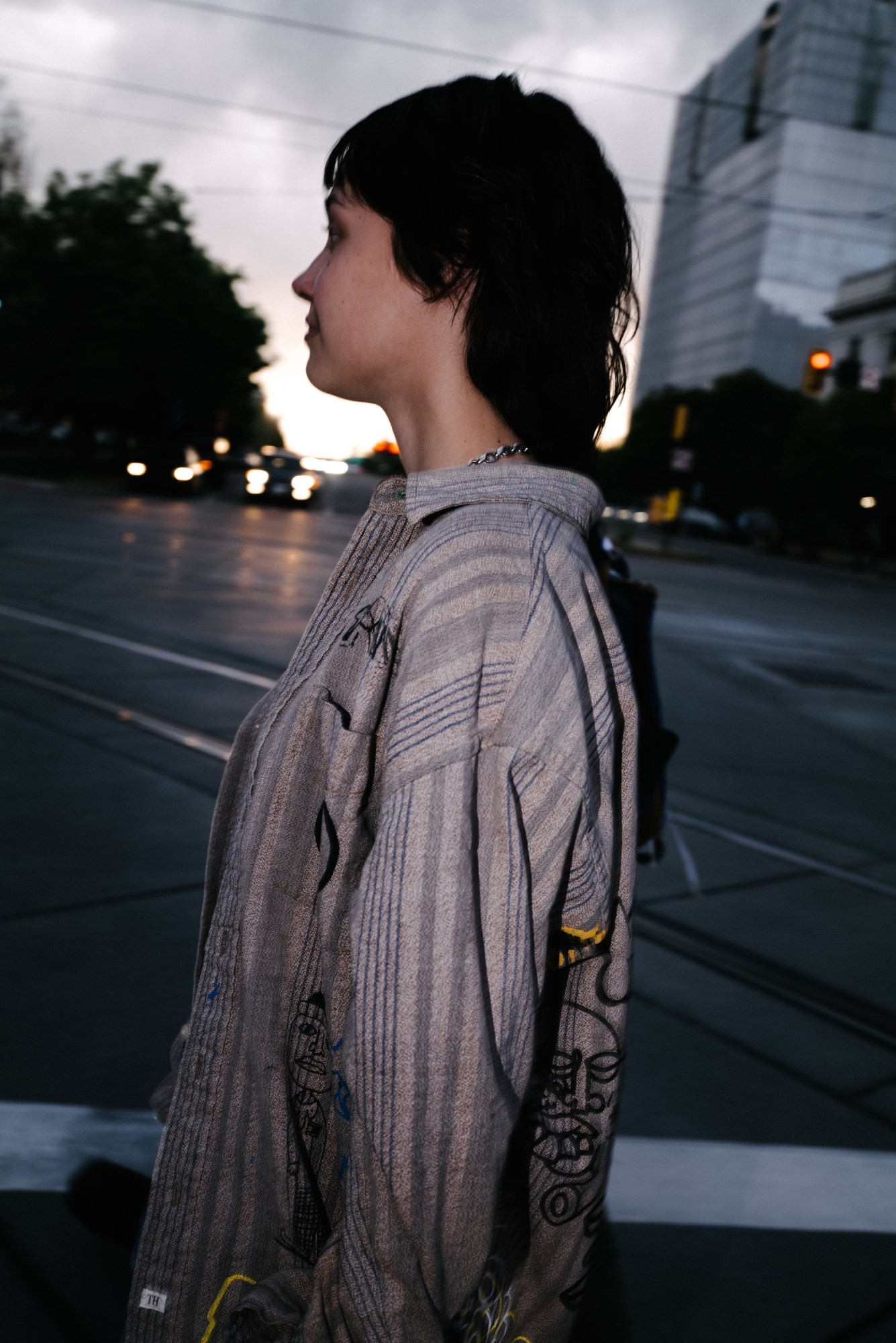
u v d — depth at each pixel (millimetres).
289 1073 788
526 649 654
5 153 31578
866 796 5863
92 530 15633
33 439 43750
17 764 4500
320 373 845
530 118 761
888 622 17625
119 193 32938
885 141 94000
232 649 7629
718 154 110438
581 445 816
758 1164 2307
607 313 799
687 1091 2586
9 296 32375
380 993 621
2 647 6703
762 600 18516
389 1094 619
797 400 57438
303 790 768
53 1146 2102
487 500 716
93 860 3586
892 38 92812
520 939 645
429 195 746
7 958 2861
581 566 725
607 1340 1748
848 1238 2086
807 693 8953
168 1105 1003
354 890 732
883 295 57719
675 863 4262
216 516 21625
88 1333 1633
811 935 3695
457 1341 720
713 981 3227
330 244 852
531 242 748
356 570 845
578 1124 801
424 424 806
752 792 5625
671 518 28969
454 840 621
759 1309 1863
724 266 103125
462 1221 643
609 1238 2012
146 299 32219
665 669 9188
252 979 782
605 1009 801
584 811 690
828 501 40562
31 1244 1806
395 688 669
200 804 4266
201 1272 825
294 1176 792
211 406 38250
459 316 770
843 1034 2984
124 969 2869
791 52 94750
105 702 5621
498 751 639
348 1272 643
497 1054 643
